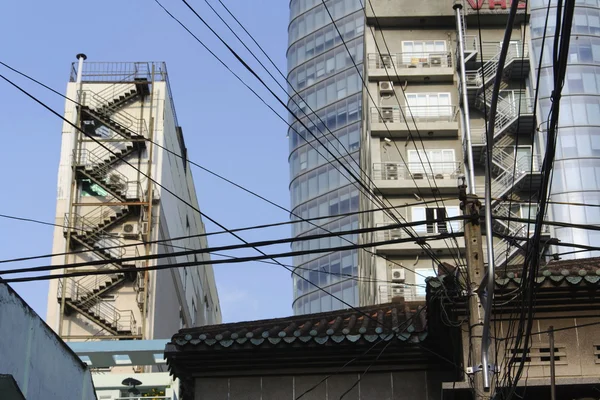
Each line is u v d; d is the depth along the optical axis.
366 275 64.38
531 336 16.39
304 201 90.75
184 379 18.62
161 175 61.88
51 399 18.62
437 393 17.81
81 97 63.56
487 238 12.77
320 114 91.31
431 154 57.28
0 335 16.28
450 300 15.50
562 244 13.76
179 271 68.38
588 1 64.88
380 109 58.53
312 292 87.44
